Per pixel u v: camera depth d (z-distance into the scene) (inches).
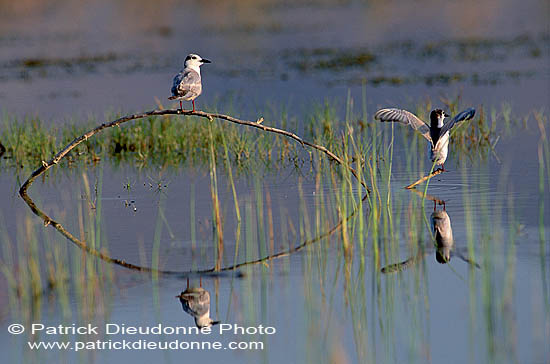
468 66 1195.9
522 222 462.6
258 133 787.4
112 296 386.6
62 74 1232.8
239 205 539.2
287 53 1433.3
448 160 654.5
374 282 385.7
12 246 470.9
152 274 412.8
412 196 538.9
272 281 396.2
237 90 1075.9
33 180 630.5
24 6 2235.5
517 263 394.0
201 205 546.3
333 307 359.6
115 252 450.3
